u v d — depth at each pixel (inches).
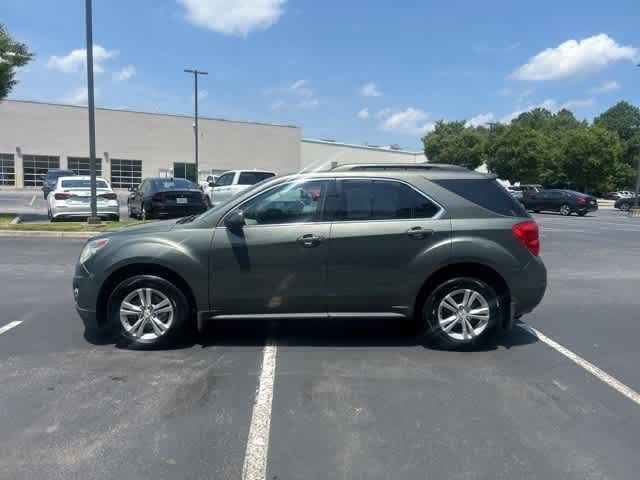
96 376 183.2
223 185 820.0
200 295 208.8
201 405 161.2
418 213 213.6
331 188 214.8
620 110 3853.3
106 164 1887.3
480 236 211.0
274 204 213.5
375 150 3095.5
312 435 143.3
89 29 567.5
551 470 128.0
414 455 133.8
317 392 171.9
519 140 2279.8
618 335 242.4
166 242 208.4
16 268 386.3
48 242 514.6
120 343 217.8
